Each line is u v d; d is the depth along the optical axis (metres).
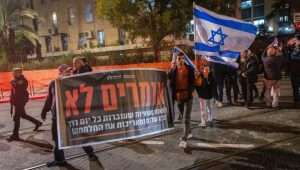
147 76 5.67
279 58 9.58
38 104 13.74
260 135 7.03
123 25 24.19
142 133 5.61
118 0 23.30
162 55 26.33
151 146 6.60
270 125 7.79
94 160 5.94
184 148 6.31
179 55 6.28
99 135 5.36
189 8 23.69
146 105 5.66
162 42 25.83
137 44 31.36
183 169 5.33
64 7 39.03
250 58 9.81
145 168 5.45
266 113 9.08
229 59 7.32
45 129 8.55
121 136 5.46
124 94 5.48
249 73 9.73
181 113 6.65
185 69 6.25
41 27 41.44
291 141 6.55
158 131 5.80
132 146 6.66
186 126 6.36
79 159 6.04
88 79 5.30
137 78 5.56
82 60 7.12
